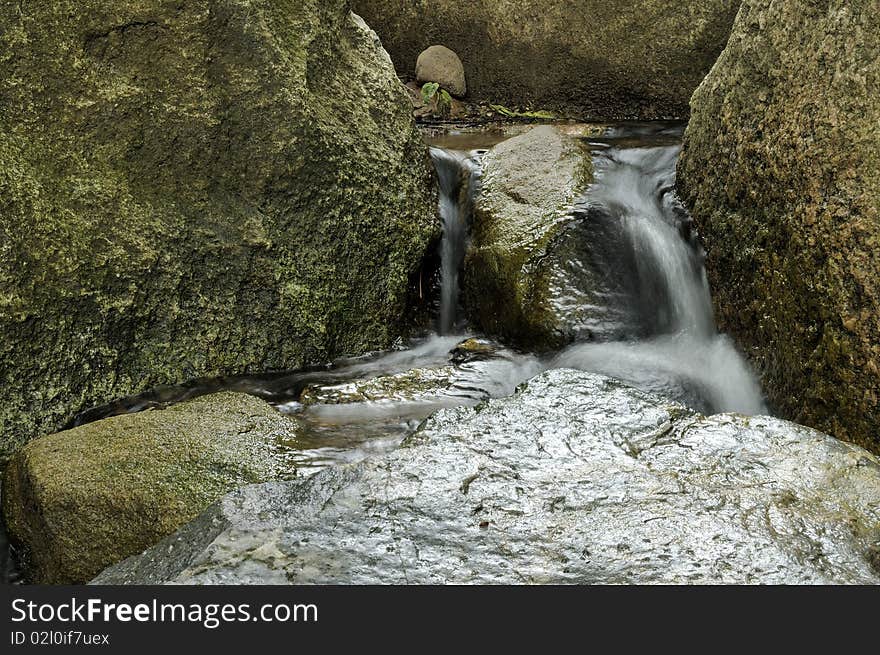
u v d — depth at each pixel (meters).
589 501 2.93
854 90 4.07
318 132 5.30
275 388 5.13
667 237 5.76
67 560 3.65
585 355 5.40
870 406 3.94
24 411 4.63
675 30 8.15
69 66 4.71
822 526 2.81
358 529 2.80
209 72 5.03
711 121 5.43
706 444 3.24
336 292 5.54
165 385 5.11
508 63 8.77
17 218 4.56
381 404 4.82
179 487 3.72
